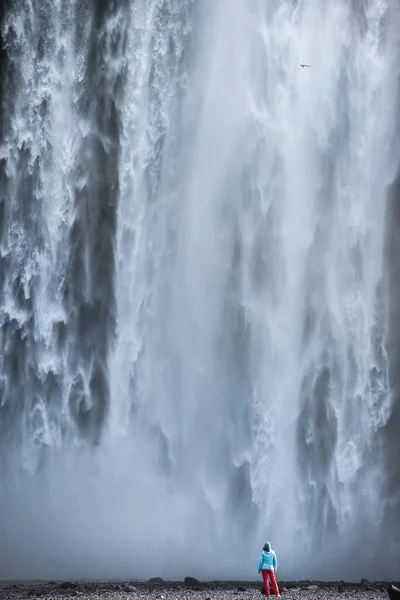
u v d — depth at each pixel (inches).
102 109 1968.5
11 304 1936.5
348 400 1923.0
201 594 1382.9
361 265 1955.0
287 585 1537.9
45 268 1946.4
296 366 1929.1
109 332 1936.5
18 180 1956.2
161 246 1953.7
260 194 1966.0
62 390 1920.5
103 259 1950.1
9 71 1968.5
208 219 1958.7
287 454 1902.1
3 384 1919.3
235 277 1947.6
